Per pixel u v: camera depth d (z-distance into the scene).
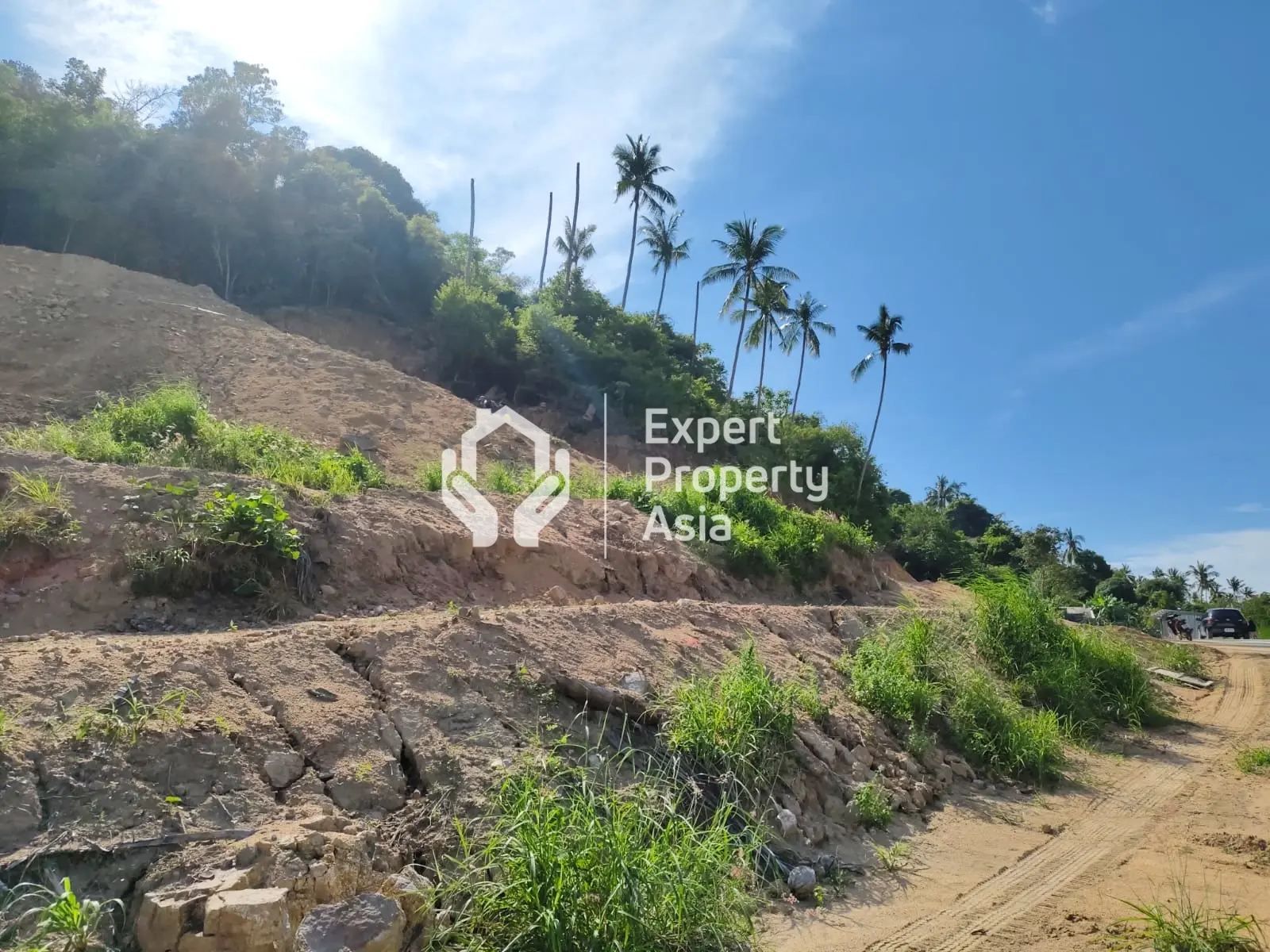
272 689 5.25
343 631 6.19
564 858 4.20
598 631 7.76
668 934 4.35
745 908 5.01
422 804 4.88
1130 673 13.11
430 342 33.91
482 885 4.17
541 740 5.75
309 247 35.31
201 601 7.46
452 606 7.66
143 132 34.06
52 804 3.92
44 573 7.09
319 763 4.87
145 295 24.33
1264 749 10.53
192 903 3.59
